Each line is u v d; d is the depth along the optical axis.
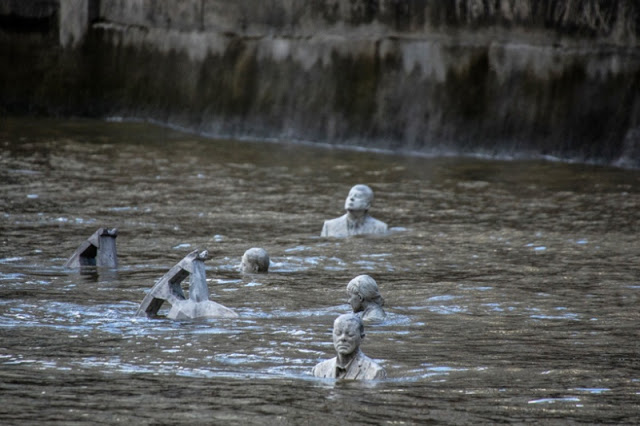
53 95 134.12
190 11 127.00
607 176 94.19
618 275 55.38
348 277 54.81
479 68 109.81
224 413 29.77
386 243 64.81
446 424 29.03
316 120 119.06
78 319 43.94
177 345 39.22
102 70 133.50
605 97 103.19
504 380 34.25
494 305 48.06
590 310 47.09
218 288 51.69
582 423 29.36
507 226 70.81
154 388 32.50
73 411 29.81
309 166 99.25
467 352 38.66
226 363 36.47
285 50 121.06
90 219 71.31
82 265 56.19
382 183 89.75
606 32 102.94
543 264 58.44
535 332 42.53
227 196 82.25
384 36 115.12
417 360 37.22
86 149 105.94
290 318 44.88
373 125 115.44
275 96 121.62
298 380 33.91
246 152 108.50
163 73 129.62
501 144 108.75
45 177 88.44
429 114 112.62
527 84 107.38
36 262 57.38
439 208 78.00
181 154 105.44
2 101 134.25
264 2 122.06
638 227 70.50
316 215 74.88
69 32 134.25
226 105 124.31
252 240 65.50
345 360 34.72
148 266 56.97
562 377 34.75
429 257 60.59
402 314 46.06
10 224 68.62
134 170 94.00
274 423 28.86
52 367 35.34
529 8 106.56
